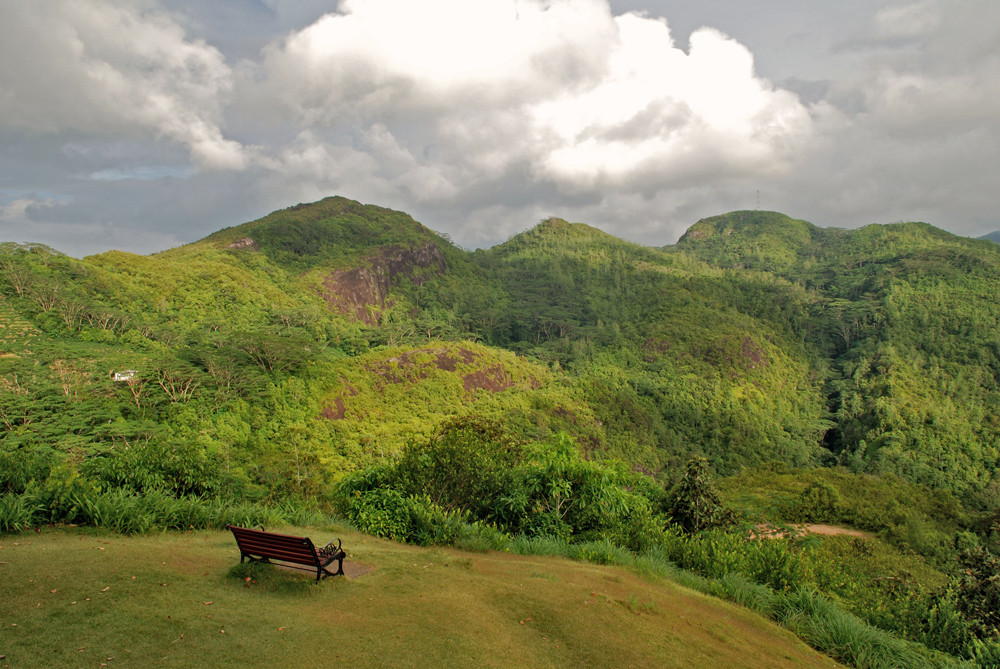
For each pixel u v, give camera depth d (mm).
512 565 7457
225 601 4812
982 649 7230
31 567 4992
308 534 8438
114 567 5223
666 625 5855
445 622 4891
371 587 5648
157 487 8648
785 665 5629
